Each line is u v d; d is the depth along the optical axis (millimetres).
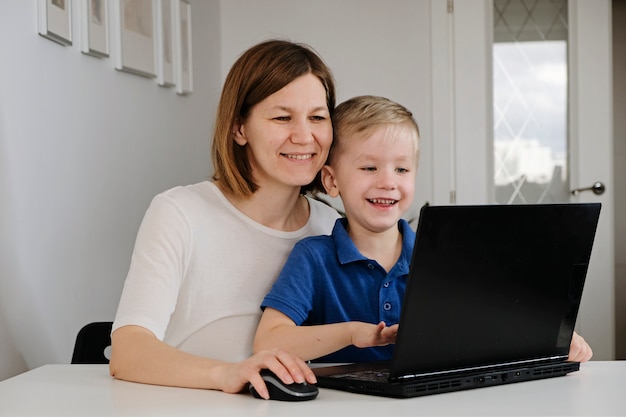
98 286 2867
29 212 2344
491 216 1196
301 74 1556
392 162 1530
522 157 4648
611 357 4520
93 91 2850
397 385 1166
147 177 3406
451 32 4617
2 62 2197
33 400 1200
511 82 4637
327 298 1527
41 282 2408
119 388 1285
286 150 1550
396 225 1574
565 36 4609
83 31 2754
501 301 1250
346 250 1525
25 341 2279
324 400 1169
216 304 1577
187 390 1262
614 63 5367
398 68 4637
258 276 1604
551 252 1282
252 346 1586
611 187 4566
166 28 3643
